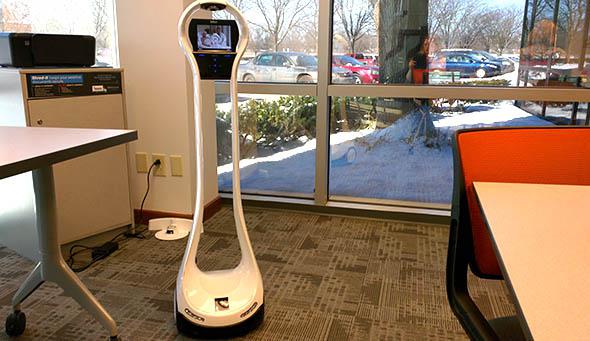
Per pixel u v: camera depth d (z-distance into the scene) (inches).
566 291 23.4
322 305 78.0
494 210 34.6
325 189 121.4
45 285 83.0
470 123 110.7
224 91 121.6
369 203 122.9
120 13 104.2
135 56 105.7
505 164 41.5
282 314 75.2
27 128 61.7
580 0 98.7
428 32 107.6
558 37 101.3
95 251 95.4
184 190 110.5
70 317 73.6
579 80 102.4
